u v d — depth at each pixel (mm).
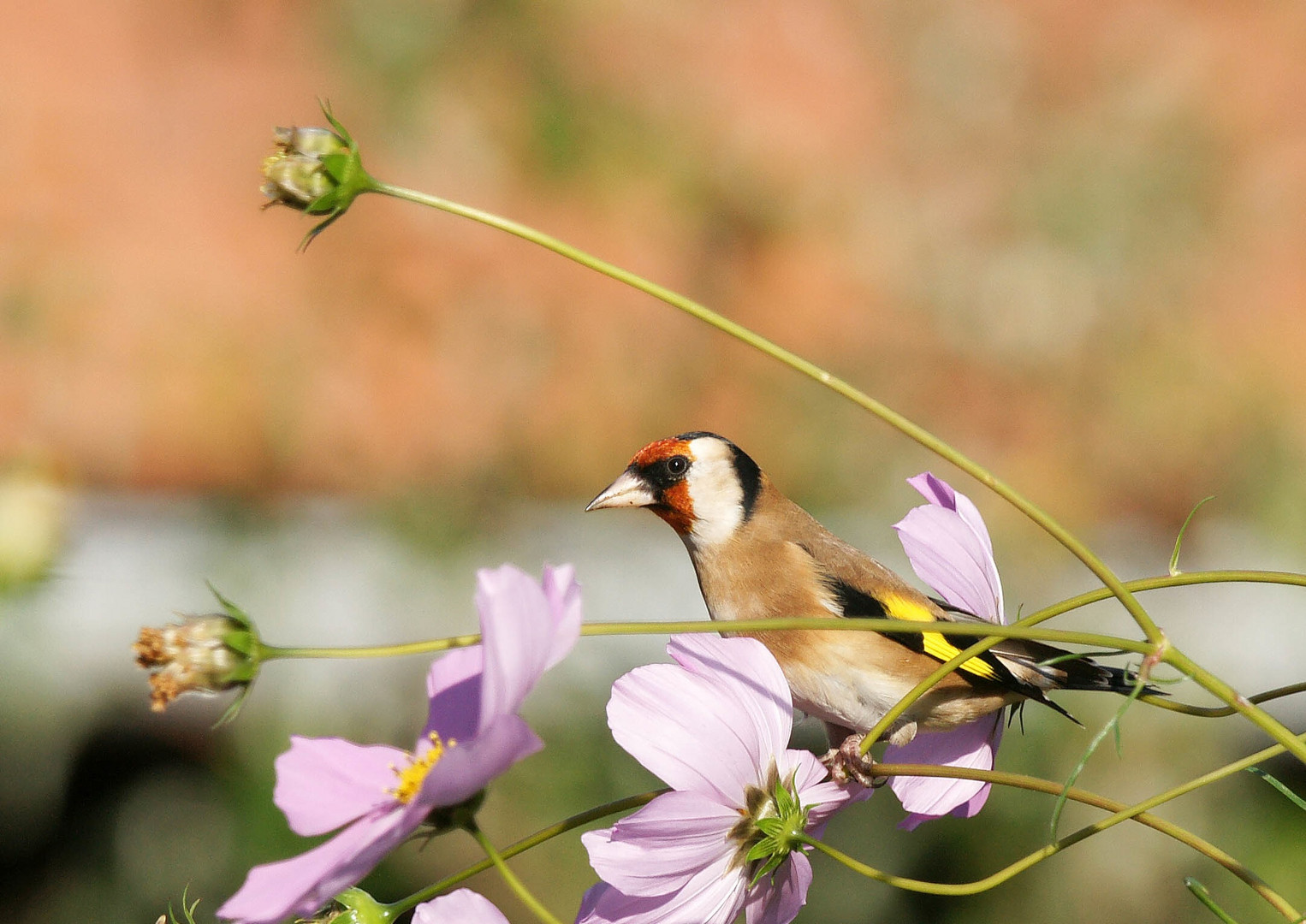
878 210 11805
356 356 11180
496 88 11500
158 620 9734
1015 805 9609
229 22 13367
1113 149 11594
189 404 10867
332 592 10039
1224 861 3328
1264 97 12586
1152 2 13219
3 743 9477
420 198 3762
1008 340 11062
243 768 9695
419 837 3160
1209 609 10500
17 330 10930
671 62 12312
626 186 11750
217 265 11547
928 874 9703
